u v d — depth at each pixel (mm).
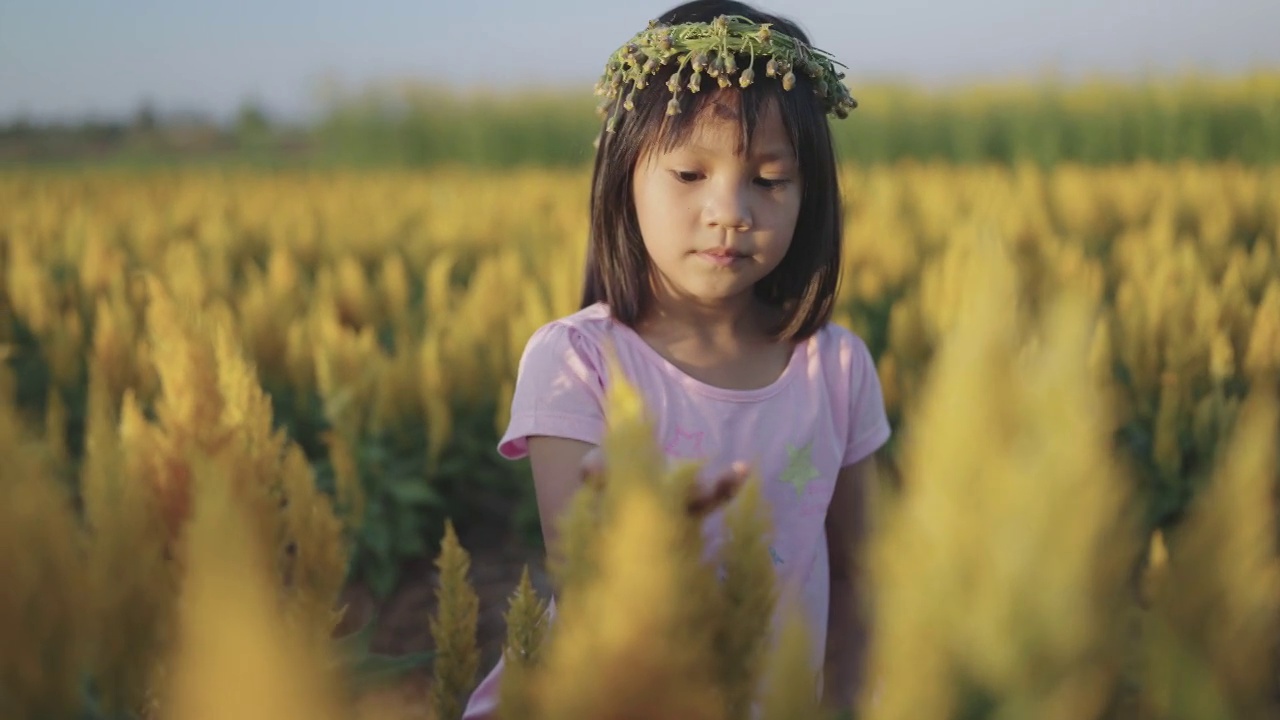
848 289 5941
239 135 37469
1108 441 369
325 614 1059
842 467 1788
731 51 1486
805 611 514
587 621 517
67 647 591
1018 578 366
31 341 6172
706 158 1489
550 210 11391
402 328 5633
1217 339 4098
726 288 1522
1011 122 23594
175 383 1090
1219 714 415
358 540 4059
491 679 1398
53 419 3387
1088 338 371
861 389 1797
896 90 24547
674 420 1610
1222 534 417
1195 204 10117
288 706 419
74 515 629
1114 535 371
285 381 4934
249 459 1061
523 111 27188
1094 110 22781
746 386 1688
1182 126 22234
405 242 9148
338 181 17016
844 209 1911
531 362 1647
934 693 383
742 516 637
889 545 395
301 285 6426
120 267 6285
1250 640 417
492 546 4648
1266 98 21609
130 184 16469
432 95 27312
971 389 375
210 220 9586
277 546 1065
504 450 1672
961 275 4641
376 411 4395
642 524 508
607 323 1666
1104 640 383
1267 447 417
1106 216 10289
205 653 428
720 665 627
